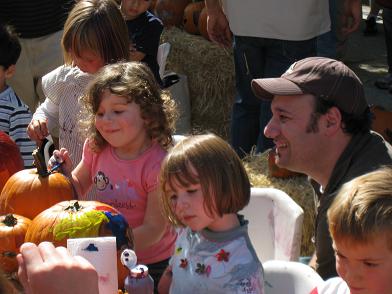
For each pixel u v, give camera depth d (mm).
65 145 5586
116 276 3293
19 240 3779
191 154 3408
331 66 4234
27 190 4125
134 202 4340
